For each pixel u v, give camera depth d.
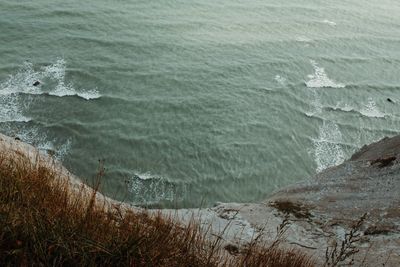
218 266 4.75
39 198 4.38
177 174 30.11
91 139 30.81
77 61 38.25
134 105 34.56
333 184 11.01
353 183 10.64
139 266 3.65
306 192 11.03
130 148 30.89
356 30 54.44
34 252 3.38
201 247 4.70
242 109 36.75
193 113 35.28
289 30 51.44
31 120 30.92
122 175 28.88
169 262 3.94
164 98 36.03
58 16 44.44
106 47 41.19
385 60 48.81
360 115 39.09
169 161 30.88
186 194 28.94
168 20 48.28
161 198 28.17
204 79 39.38
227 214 8.70
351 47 50.19
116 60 39.62
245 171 31.48
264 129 35.19
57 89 34.28
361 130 37.47
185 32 46.53
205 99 36.94
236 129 34.62
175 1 53.25
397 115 39.91
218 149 32.38
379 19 58.56
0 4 44.25
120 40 42.53
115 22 45.62
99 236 3.87
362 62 47.47
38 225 3.61
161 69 39.53
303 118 37.47
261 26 51.09
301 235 7.88
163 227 4.88
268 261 4.93
